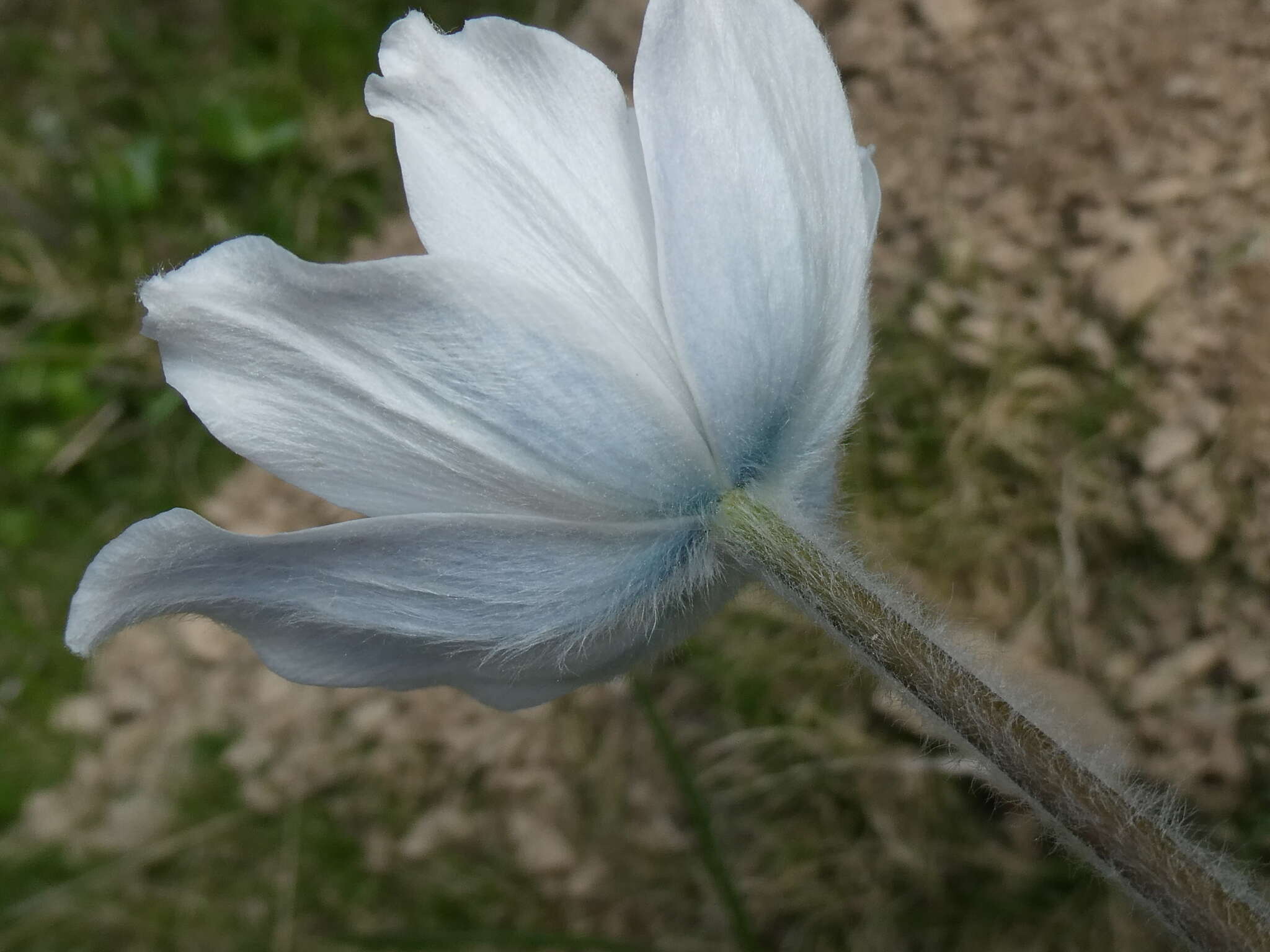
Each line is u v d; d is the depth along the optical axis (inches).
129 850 4.4
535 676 1.9
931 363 3.6
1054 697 3.1
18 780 4.7
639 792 3.8
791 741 3.6
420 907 4.0
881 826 3.4
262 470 4.5
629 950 3.2
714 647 3.7
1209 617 3.0
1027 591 3.3
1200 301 3.2
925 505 3.5
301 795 4.2
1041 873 3.2
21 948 4.5
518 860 3.9
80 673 4.8
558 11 4.9
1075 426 3.3
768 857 3.6
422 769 4.1
